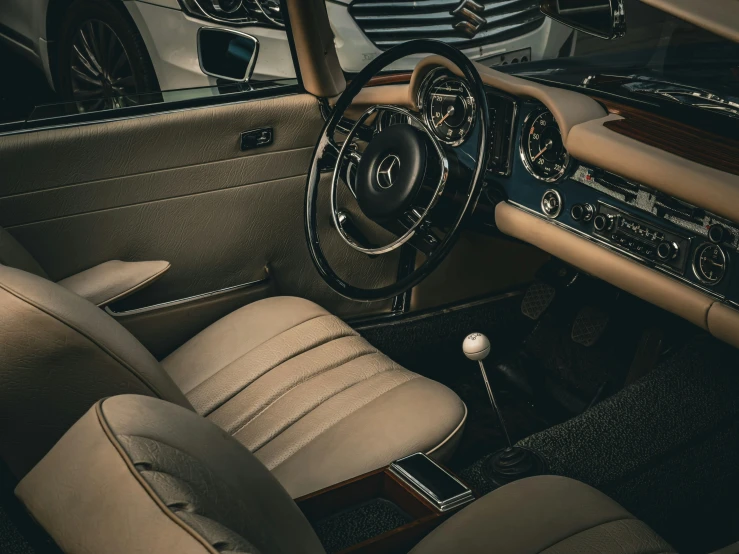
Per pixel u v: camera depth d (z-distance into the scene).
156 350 1.85
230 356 1.58
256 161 1.86
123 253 1.78
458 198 1.77
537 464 1.47
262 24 1.91
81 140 1.64
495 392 2.11
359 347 1.58
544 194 1.77
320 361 1.53
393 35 2.20
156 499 0.58
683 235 1.50
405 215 1.71
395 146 1.68
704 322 1.49
